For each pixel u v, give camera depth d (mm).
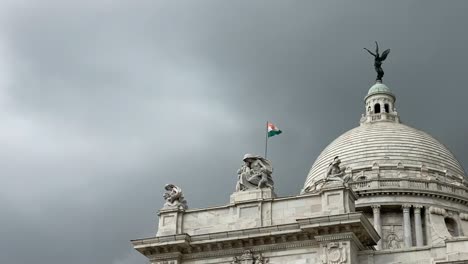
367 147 118062
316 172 120312
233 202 79000
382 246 106438
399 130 121188
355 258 72125
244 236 75250
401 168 114188
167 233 79312
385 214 109812
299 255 73562
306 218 72812
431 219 107750
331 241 72125
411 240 106438
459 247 70250
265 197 78375
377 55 138500
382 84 133500
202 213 79875
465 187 113688
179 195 81812
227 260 76062
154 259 77938
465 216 110812
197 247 76938
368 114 128500
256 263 74500
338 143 122125
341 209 73750
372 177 112438
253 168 80688
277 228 74312
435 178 113188
